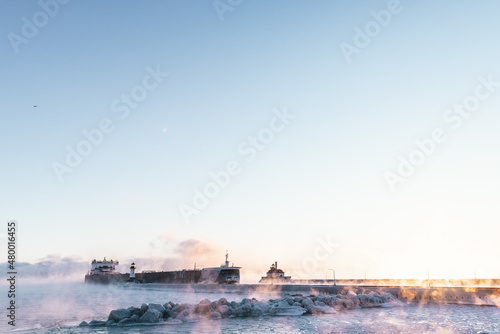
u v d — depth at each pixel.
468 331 27.36
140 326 32.19
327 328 29.89
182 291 117.69
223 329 30.08
